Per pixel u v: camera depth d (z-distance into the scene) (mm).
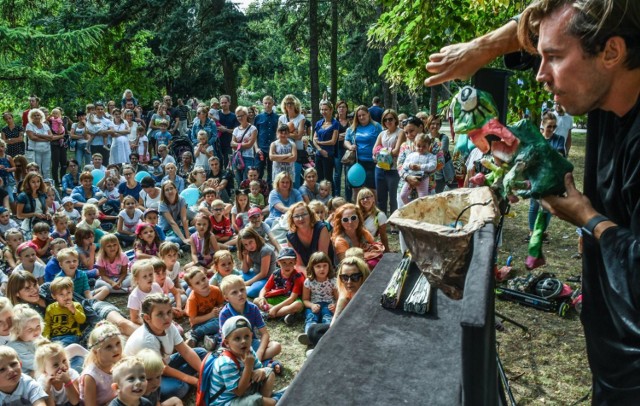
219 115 12469
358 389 1440
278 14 20531
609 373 1190
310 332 5082
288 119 10203
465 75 1603
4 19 16234
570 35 1003
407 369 1545
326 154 10008
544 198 1234
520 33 1232
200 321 5430
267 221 8102
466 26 5879
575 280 6340
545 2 1041
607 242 1081
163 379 4445
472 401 1039
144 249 7250
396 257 2691
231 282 4832
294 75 43281
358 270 4762
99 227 8344
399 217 1615
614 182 1137
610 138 1155
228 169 11227
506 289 5867
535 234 1939
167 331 4527
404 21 6367
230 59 18422
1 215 8023
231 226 8391
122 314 6066
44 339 4004
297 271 5910
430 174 7688
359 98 26797
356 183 9039
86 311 5324
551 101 4859
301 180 10531
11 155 11680
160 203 8312
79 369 4520
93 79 19750
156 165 11438
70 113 18203
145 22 19297
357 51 25500
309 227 6113
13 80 15672
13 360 3559
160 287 5633
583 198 1188
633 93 1051
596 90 1035
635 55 997
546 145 1252
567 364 4570
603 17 958
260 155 10594
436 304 1993
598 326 1217
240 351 3990
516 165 1252
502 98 1611
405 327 1835
